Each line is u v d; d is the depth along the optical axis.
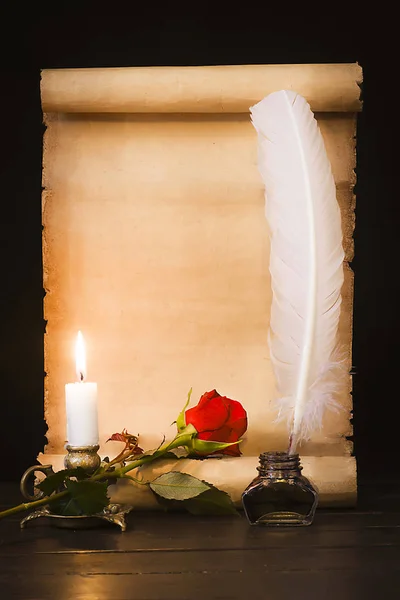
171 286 1.17
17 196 1.45
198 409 1.12
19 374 1.45
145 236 1.17
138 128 1.17
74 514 1.07
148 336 1.17
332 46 1.44
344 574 0.96
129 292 1.17
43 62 1.44
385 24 1.44
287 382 1.12
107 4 1.44
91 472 1.09
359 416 1.45
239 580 0.95
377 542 1.04
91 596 0.93
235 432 1.12
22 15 1.44
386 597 0.92
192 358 1.17
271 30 1.44
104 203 1.17
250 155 1.17
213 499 1.09
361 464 1.45
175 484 1.09
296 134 1.13
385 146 1.45
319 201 1.12
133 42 1.44
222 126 1.17
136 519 1.11
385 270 1.45
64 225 1.17
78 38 1.44
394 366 1.45
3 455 1.44
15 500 1.21
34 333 1.45
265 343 1.17
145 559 1.00
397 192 1.45
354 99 1.16
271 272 1.13
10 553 1.02
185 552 1.01
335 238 1.12
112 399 1.17
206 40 1.43
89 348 1.17
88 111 1.17
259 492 1.08
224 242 1.17
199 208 1.17
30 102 1.44
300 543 1.04
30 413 1.45
